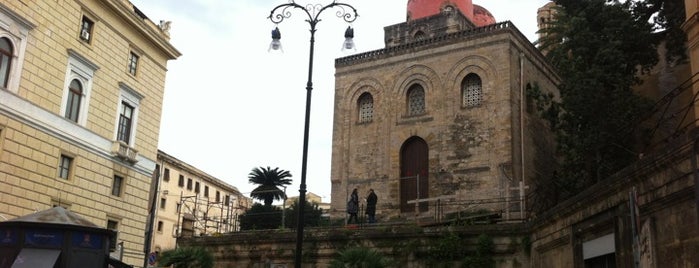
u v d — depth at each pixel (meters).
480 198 36.31
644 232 12.57
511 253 23.69
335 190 42.00
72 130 29.55
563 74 31.31
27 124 26.95
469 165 37.34
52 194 28.17
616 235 14.17
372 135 41.66
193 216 39.22
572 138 30.05
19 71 26.58
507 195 33.56
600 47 29.48
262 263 29.53
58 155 28.73
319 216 54.00
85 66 30.67
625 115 28.12
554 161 41.34
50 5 28.41
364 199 40.50
